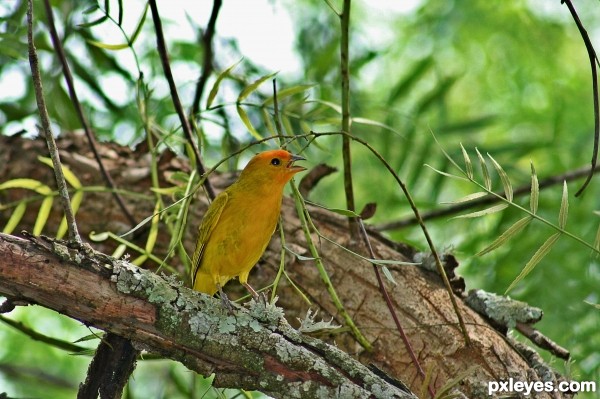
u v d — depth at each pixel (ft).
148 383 52.54
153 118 38.86
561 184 47.16
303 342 24.43
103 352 24.25
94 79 46.50
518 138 56.54
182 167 38.83
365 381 24.03
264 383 23.94
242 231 31.19
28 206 38.50
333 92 50.29
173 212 35.70
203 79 41.50
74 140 40.01
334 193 54.60
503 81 59.62
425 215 44.14
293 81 53.06
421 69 49.39
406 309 30.73
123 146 40.22
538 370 29.35
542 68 58.70
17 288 22.38
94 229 37.50
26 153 39.19
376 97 55.98
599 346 41.09
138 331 23.47
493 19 56.54
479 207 46.73
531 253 43.93
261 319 24.43
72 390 49.49
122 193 35.94
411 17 58.49
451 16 55.57
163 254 36.83
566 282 42.65
